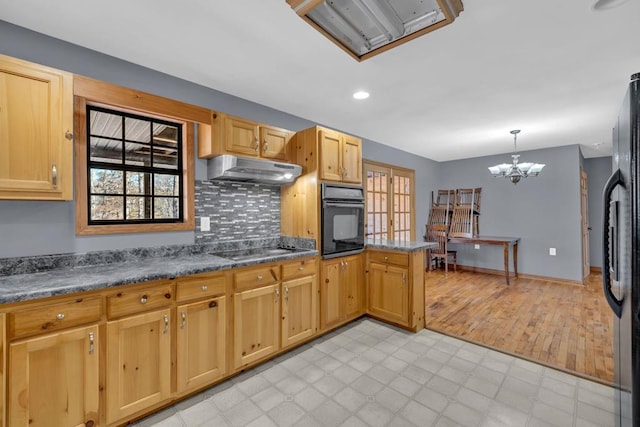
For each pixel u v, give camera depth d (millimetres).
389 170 5055
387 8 1485
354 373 2242
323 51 2107
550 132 4137
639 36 1914
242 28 1841
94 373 1562
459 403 1896
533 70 2377
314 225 2834
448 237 5543
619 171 1333
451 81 2570
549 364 2338
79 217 2006
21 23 1786
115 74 2170
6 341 1339
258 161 2531
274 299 2402
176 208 2508
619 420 1443
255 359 2266
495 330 3012
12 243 1786
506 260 4816
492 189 5715
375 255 3244
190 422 1737
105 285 1578
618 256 1336
